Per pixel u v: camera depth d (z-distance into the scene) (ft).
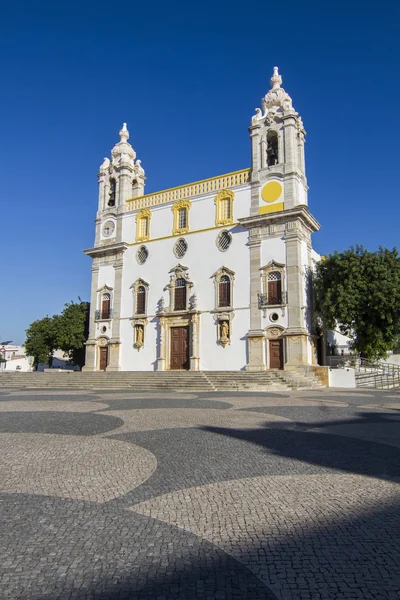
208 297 116.47
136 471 24.13
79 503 19.16
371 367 105.29
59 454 27.99
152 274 127.44
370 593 12.16
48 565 13.65
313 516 17.61
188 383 88.69
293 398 65.92
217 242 117.60
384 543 15.20
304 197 117.29
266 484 21.84
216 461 26.43
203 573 13.19
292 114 113.91
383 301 96.94
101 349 133.18
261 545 15.02
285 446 30.73
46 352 171.22
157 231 129.49
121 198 139.13
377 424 40.57
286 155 112.88
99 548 14.78
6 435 34.37
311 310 110.83
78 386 98.02
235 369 109.29
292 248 106.63
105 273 136.46
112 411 49.11
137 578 12.91
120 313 130.52
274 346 105.70
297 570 13.37
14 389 92.38
